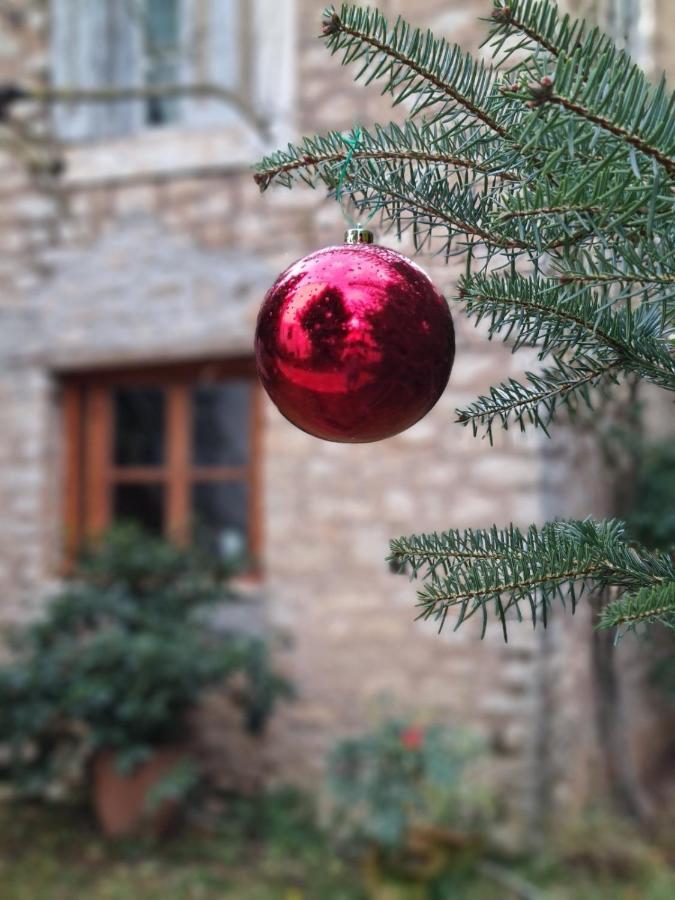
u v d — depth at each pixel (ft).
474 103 2.99
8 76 16.76
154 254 16.05
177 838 14.61
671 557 3.38
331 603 14.99
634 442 12.55
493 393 3.47
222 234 15.55
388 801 11.49
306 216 14.82
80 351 16.58
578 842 13.26
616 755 15.10
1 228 17.03
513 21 2.64
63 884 13.19
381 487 14.65
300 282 3.16
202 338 15.75
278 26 14.73
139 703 13.84
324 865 13.55
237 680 15.62
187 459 16.58
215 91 14.07
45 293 16.81
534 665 13.62
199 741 15.75
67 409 17.20
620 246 2.71
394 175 3.22
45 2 16.56
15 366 17.04
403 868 11.64
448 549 3.34
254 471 16.05
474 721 13.93
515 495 13.74
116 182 16.26
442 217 3.20
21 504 17.01
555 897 12.21
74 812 15.64
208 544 16.47
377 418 3.19
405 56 2.94
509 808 13.57
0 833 14.94
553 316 3.15
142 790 14.53
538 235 2.69
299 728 15.14
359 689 14.76
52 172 16.44
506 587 3.15
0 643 16.78
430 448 14.28
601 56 2.50
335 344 3.06
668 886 12.35
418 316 3.12
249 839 14.55
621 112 2.47
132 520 16.40
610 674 14.97
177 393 16.63
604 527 3.34
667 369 3.17
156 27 16.07
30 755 16.67
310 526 15.14
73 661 14.46
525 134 2.64
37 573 16.84
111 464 17.13
